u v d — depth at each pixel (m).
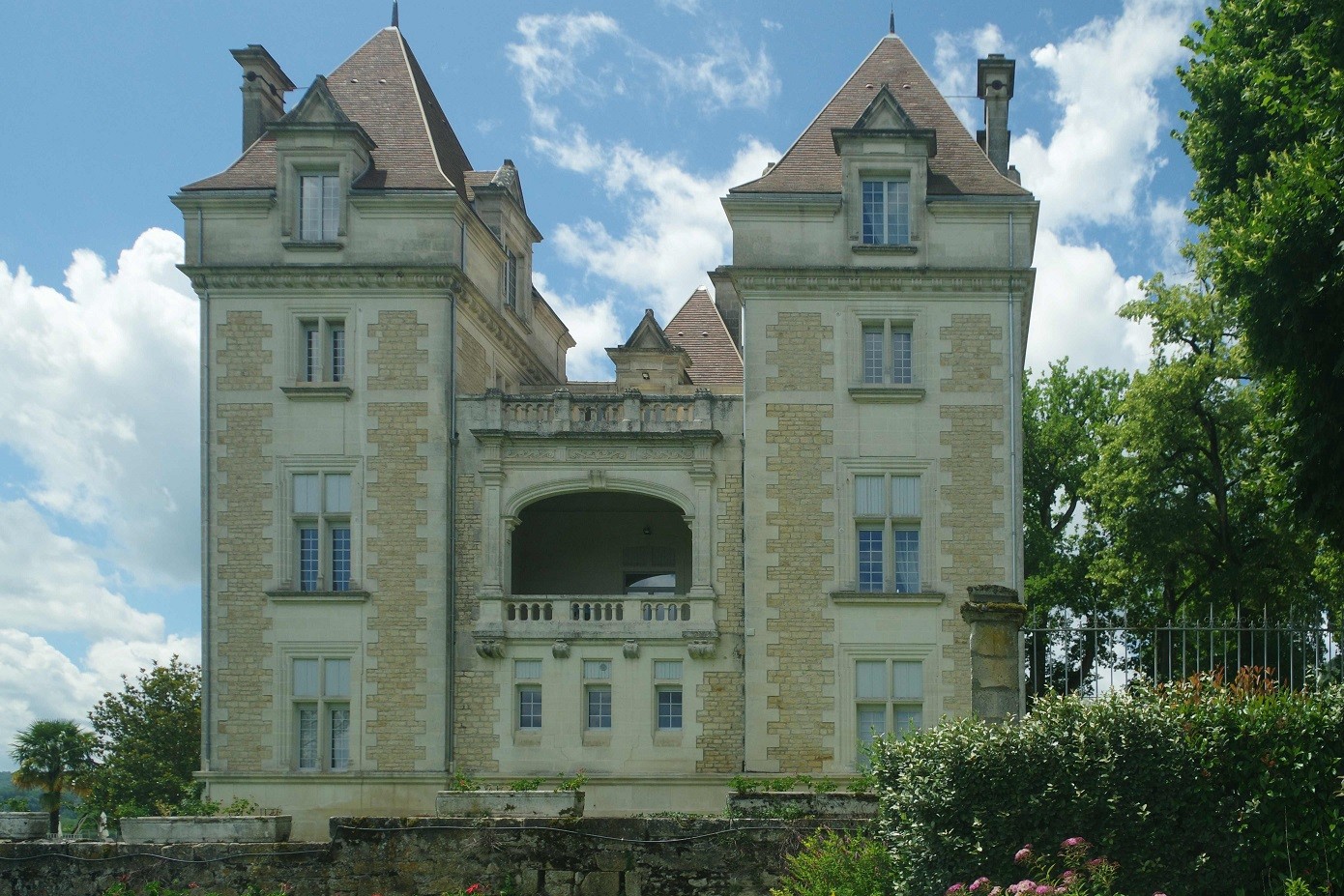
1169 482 38.50
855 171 32.81
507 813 18.78
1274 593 36.41
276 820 19.00
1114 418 49.38
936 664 31.38
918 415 32.25
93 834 40.78
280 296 33.09
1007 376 32.19
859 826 17.27
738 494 32.84
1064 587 45.88
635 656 32.22
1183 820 14.93
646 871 17.83
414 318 32.94
